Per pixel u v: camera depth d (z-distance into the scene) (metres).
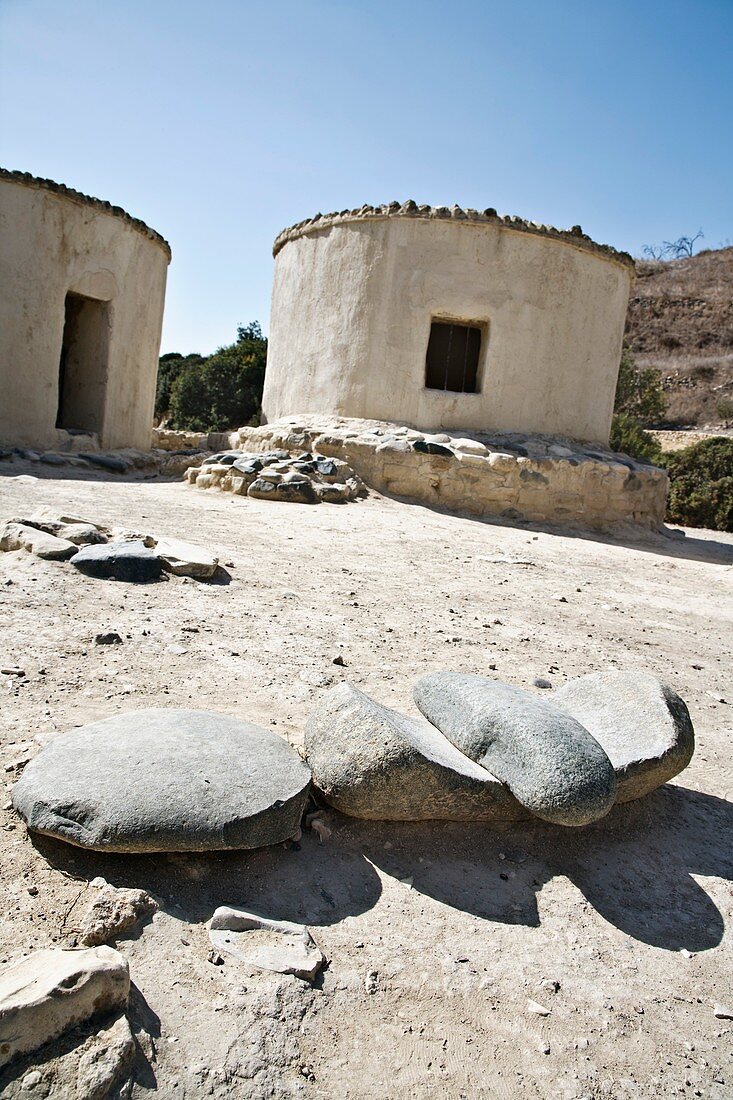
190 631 4.19
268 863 2.50
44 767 2.45
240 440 11.63
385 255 10.70
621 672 3.62
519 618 5.58
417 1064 1.97
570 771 2.62
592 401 11.58
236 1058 1.88
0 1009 1.71
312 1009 2.04
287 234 11.98
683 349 40.88
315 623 4.70
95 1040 1.79
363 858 2.63
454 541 8.02
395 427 10.62
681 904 2.72
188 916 2.24
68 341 12.38
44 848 2.35
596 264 11.34
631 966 2.40
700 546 11.06
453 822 2.85
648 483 11.16
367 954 2.25
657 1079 2.04
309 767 2.73
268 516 7.85
